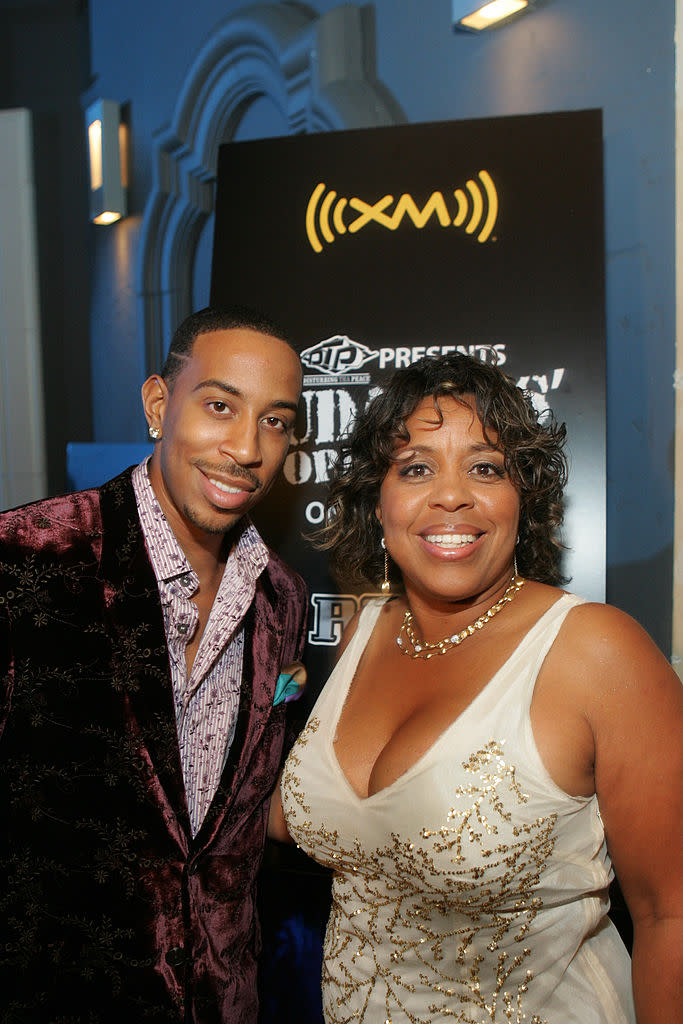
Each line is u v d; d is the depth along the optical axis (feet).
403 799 3.84
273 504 7.09
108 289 10.58
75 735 4.05
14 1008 4.06
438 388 4.09
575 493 6.40
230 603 4.50
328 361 6.95
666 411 7.19
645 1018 3.71
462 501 4.00
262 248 7.17
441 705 4.04
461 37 7.88
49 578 4.13
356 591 6.84
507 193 6.66
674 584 7.15
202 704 4.48
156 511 4.40
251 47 9.04
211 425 4.15
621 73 7.20
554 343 6.49
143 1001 4.06
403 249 6.86
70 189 10.87
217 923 4.34
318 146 7.13
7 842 4.09
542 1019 3.84
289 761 4.48
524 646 3.98
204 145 9.52
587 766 3.80
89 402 10.88
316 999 7.23
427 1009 3.95
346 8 8.36
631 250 7.27
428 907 3.88
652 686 3.69
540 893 3.78
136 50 10.02
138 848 4.05
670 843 3.63
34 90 11.01
